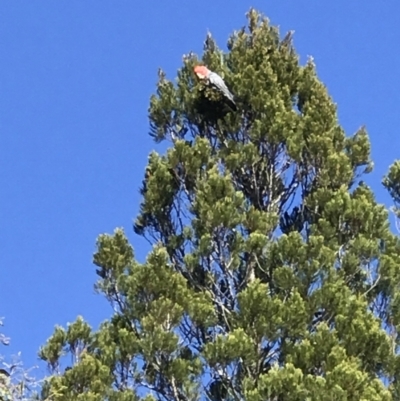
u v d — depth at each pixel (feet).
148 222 59.88
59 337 53.72
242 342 49.14
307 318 50.72
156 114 64.85
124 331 52.44
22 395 36.22
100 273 54.95
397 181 64.08
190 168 59.47
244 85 63.31
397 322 54.54
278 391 45.65
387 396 45.60
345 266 55.26
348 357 48.47
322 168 60.23
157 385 51.70
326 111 62.90
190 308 52.11
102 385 50.60
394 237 58.03
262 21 67.92
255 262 55.47
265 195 61.00
